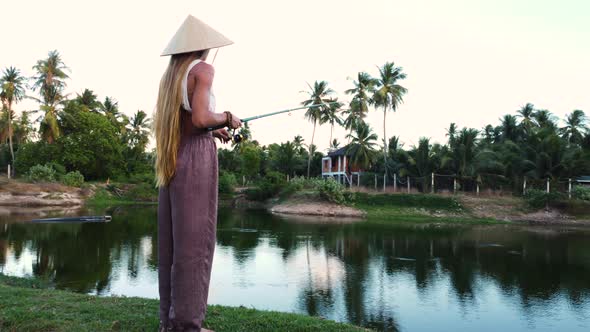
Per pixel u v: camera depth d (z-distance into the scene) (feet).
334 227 92.22
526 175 135.23
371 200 130.72
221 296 35.94
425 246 67.51
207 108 7.16
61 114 158.40
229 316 17.54
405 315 32.37
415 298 37.50
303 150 283.59
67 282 38.27
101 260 48.83
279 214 125.80
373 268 50.01
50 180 141.49
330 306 34.14
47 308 16.52
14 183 135.03
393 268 50.29
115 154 173.37
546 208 119.44
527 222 112.57
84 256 51.08
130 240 64.23
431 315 32.71
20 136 187.93
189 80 7.28
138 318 15.12
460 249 65.21
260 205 161.07
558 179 131.95
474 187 135.85
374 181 146.61
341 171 179.01
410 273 47.88
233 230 83.82
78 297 19.79
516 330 29.84
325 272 46.93
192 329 7.53
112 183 163.22
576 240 76.74
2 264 45.42
